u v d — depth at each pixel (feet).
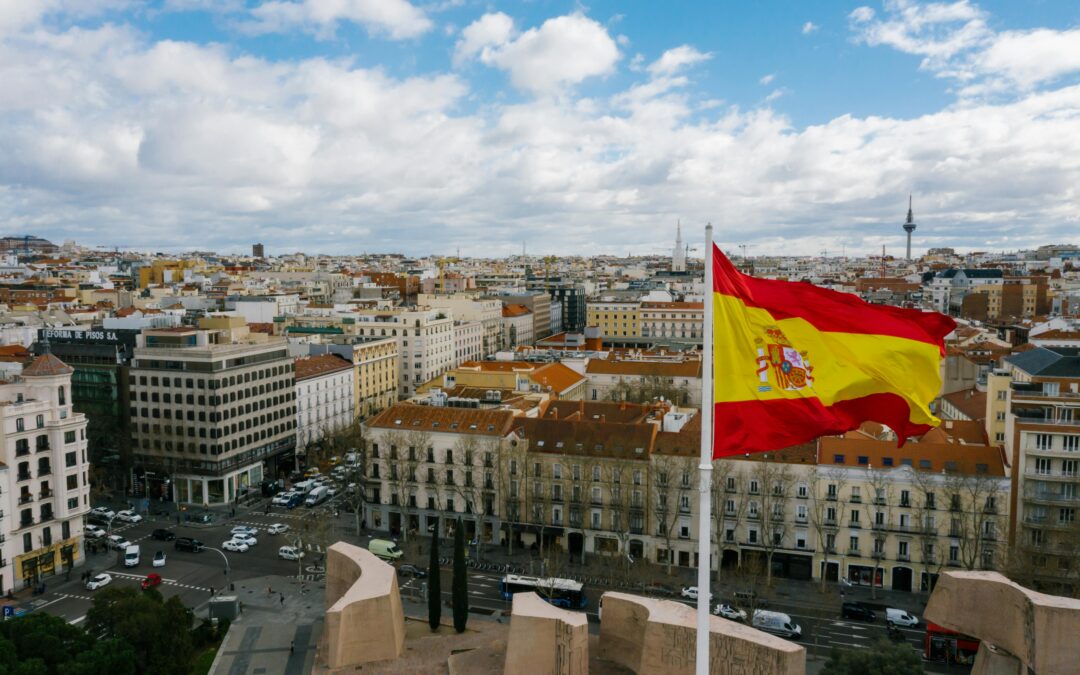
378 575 294.25
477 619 372.38
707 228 115.96
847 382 123.95
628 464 458.09
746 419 120.98
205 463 590.96
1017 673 223.51
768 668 223.30
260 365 638.53
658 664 243.40
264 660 340.80
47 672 269.23
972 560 395.34
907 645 268.21
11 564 420.36
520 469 478.59
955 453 428.15
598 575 441.27
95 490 574.97
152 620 305.12
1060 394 448.24
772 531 436.35
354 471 618.85
